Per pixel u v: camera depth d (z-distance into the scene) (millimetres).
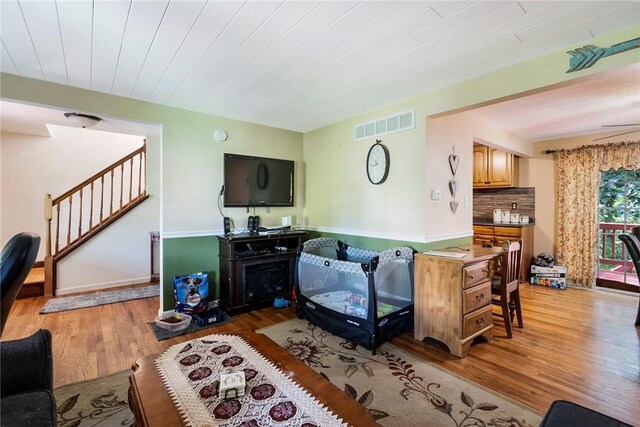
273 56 2180
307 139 4383
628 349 2523
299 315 3232
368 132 3461
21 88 2496
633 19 1738
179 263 3348
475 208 5539
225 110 3412
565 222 4625
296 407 1207
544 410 1777
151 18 1727
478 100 2510
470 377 2119
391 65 2320
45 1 1567
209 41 1979
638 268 2826
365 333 2516
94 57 2189
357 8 1639
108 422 1674
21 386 1264
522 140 4676
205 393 1293
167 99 3051
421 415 1734
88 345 2596
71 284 4125
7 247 1184
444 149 3143
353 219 3668
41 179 4727
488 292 2664
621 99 3010
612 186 4398
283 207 4234
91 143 5047
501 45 2027
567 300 3830
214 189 3578
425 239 2924
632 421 1695
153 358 1581
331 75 2492
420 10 1657
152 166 4730
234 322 3133
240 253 3385
